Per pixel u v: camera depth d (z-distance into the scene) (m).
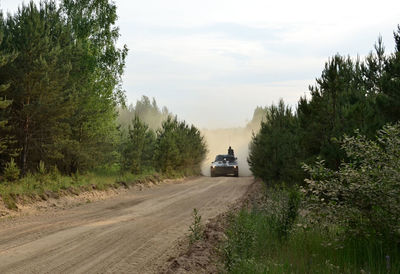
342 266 5.86
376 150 6.46
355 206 6.34
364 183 6.34
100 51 27.08
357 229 6.28
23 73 16.97
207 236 8.73
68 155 20.91
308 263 5.75
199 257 6.74
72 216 11.97
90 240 8.40
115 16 27.59
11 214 11.72
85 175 21.50
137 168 27.69
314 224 7.18
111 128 25.73
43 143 18.98
